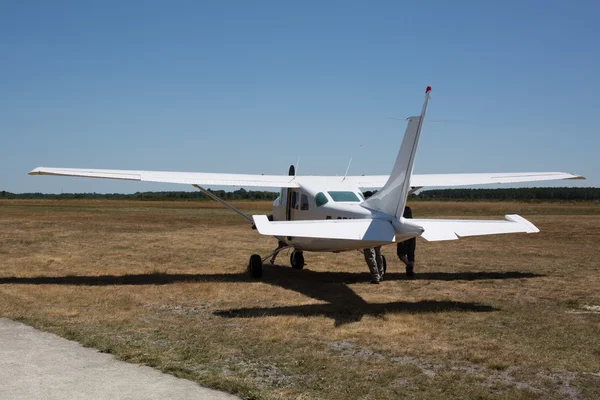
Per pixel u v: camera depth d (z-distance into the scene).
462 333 6.59
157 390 4.41
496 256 15.00
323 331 6.61
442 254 15.52
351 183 11.16
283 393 4.52
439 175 12.64
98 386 4.49
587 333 6.61
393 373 5.09
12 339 5.94
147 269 12.20
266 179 11.74
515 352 5.81
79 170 10.45
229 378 4.75
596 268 12.62
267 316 7.42
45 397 4.23
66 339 5.99
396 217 8.44
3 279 10.48
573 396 4.60
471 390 4.68
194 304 8.29
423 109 8.11
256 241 19.17
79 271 11.73
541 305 8.31
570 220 31.27
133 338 6.16
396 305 8.29
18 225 25.64
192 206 59.66
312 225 8.09
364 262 13.76
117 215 37.25
